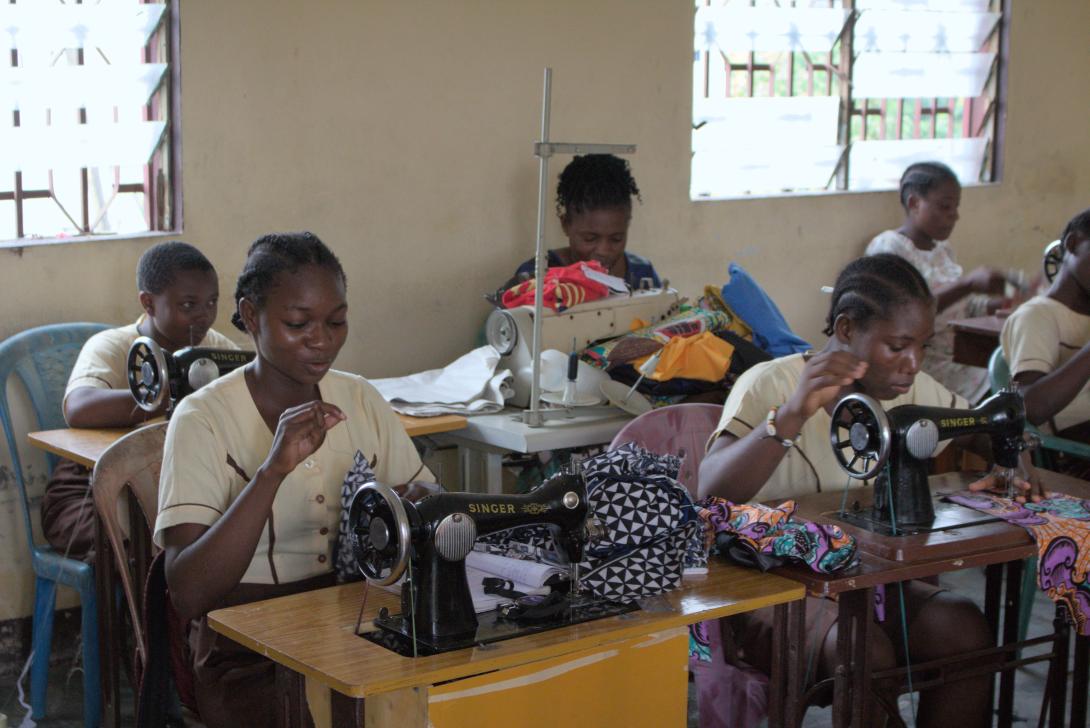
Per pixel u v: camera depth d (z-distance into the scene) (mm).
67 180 3666
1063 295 3559
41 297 3535
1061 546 2340
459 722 1728
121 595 2908
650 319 3721
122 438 2621
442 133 4199
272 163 3883
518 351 3533
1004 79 5797
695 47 4797
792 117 5109
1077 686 2574
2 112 3494
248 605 1968
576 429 3289
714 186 4977
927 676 2439
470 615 1825
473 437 3363
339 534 2215
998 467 2590
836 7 5203
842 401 2354
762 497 2617
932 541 2238
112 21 3590
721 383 3531
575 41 4445
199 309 3328
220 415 2209
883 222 5430
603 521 2012
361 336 4129
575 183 4098
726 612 1973
